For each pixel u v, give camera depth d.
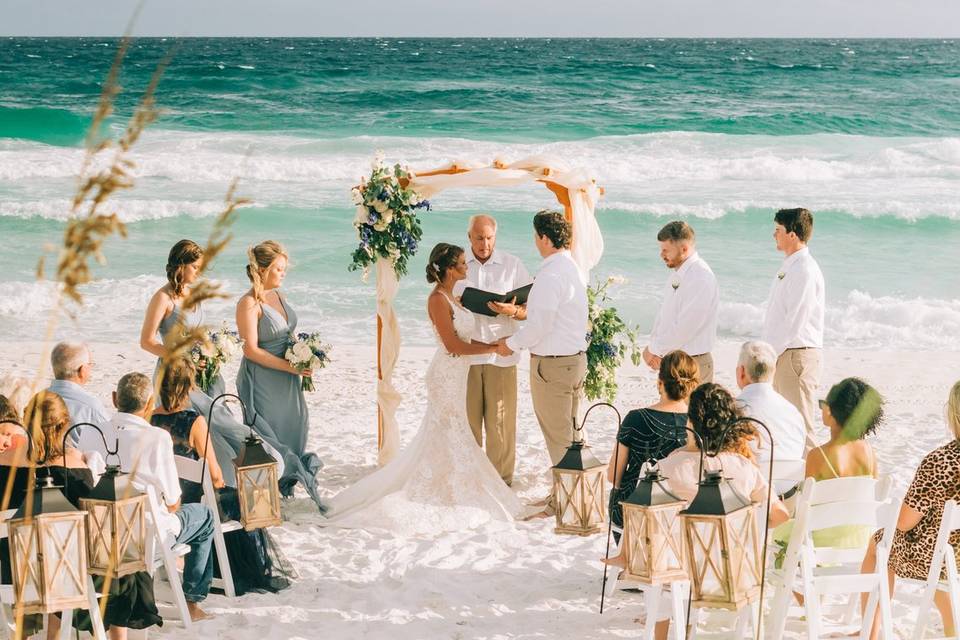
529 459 7.93
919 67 68.69
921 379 11.07
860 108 40.25
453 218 19.47
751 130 36.00
